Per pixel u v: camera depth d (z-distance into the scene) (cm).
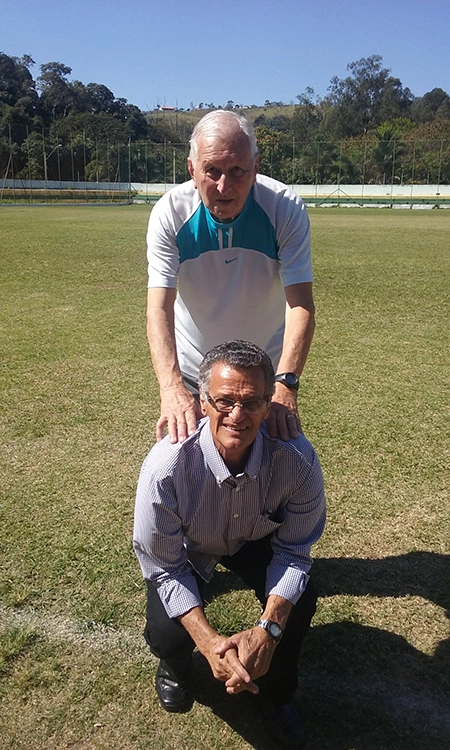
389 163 5259
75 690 250
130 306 941
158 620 227
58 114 9050
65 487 402
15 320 849
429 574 323
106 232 2227
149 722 238
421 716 242
